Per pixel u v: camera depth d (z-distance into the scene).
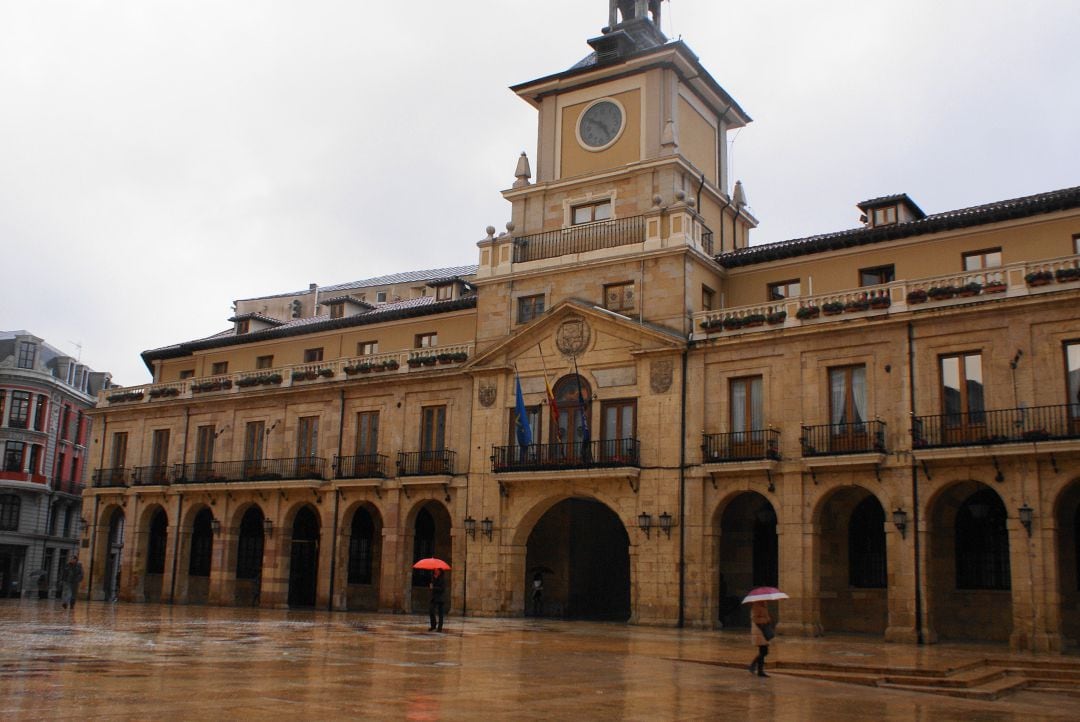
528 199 36.00
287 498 39.62
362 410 38.50
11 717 9.65
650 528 30.30
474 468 34.47
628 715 11.41
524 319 34.56
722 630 28.28
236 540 41.34
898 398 27.09
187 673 13.89
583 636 24.50
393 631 24.69
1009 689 17.08
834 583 29.36
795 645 23.34
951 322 26.61
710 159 37.28
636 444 30.88
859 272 30.30
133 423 46.06
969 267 28.23
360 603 39.00
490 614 33.12
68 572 34.47
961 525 27.83
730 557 31.64
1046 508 24.42
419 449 36.50
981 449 25.05
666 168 33.19
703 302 32.28
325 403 39.56
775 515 31.11
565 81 36.03
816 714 12.38
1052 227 26.97
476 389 35.03
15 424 61.72
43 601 45.56
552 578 35.31
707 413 30.16
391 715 10.59
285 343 43.75
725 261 32.66
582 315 32.66
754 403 29.69
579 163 35.53
